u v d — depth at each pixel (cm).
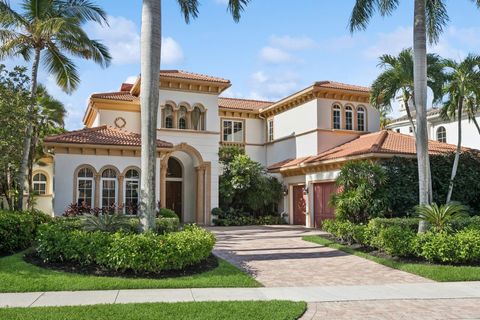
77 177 2216
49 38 1973
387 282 1123
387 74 1891
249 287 1037
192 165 2919
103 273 1097
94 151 2248
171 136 2706
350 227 1667
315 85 2656
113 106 2711
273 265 1341
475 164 2183
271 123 3228
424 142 1538
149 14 1330
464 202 2131
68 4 2038
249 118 3262
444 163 2133
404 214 1948
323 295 964
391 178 1992
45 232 1190
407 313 812
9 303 843
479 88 1870
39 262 1163
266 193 2845
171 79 2697
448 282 1127
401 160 2047
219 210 2736
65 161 2206
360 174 1859
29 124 1905
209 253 1280
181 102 2752
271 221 2856
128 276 1085
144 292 955
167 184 2912
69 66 2147
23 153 1917
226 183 2788
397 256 1416
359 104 2822
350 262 1401
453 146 2470
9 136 1770
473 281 1141
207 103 2812
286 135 3017
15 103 1798
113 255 1084
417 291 1012
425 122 1547
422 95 1552
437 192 2111
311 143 2731
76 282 1005
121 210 2217
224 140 3158
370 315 796
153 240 1121
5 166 1945
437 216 1432
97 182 2234
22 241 1366
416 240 1365
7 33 1908
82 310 773
